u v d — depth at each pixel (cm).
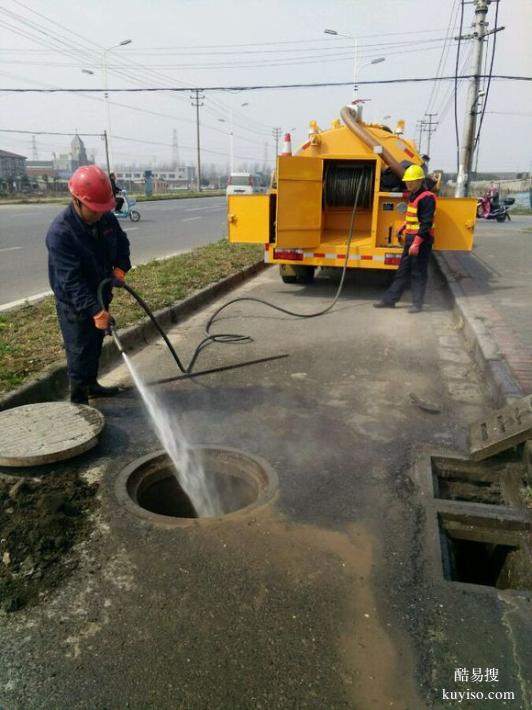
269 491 336
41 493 326
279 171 804
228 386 508
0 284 908
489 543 317
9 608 243
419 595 253
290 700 203
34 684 208
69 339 423
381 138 845
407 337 669
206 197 5059
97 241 415
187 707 200
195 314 771
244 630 232
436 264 1219
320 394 490
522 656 221
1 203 3344
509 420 381
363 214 912
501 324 646
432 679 212
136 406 461
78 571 267
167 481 382
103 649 223
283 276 977
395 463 371
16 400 437
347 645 226
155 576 264
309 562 274
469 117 2014
